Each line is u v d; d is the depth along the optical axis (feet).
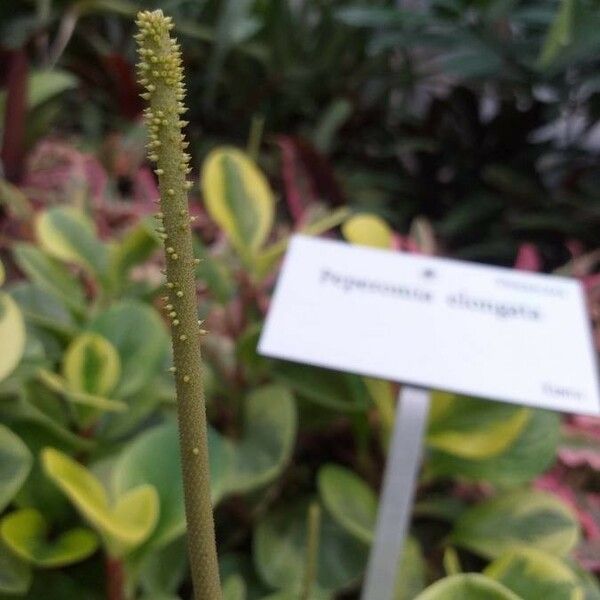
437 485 0.95
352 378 0.85
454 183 2.01
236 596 0.62
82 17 1.77
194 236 0.86
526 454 0.81
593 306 1.10
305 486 0.91
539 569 0.60
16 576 0.60
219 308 0.98
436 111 2.05
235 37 1.75
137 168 1.47
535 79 1.62
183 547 0.70
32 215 1.08
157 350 0.76
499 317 0.76
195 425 0.36
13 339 0.63
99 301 0.89
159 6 1.67
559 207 1.81
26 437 0.70
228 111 2.02
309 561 0.61
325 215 1.26
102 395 0.70
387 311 0.75
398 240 1.14
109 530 0.56
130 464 0.64
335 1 1.91
